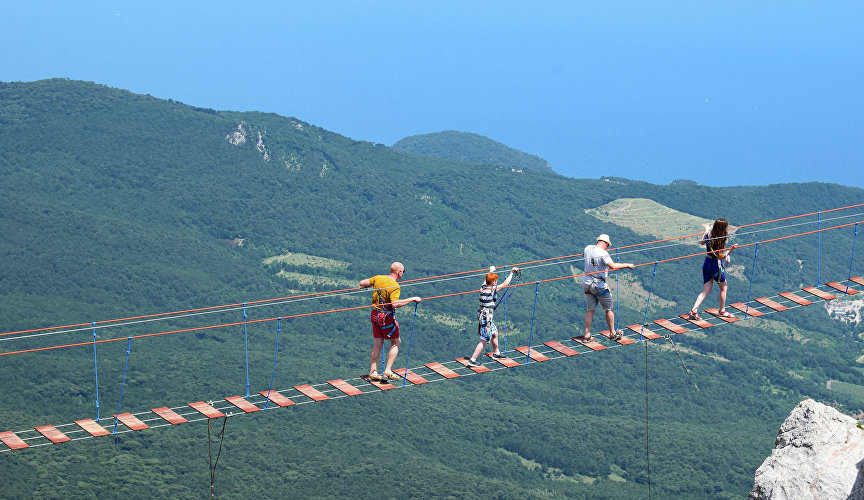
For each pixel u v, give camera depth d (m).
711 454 147.88
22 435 119.00
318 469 126.69
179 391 151.38
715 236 18.67
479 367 17.48
